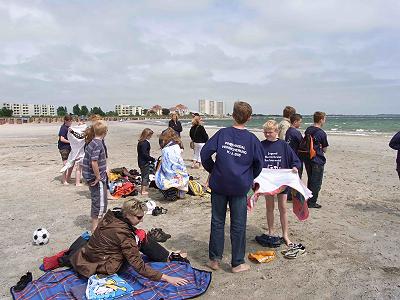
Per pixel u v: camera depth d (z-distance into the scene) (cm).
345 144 2364
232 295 430
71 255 480
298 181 560
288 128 807
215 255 497
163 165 861
